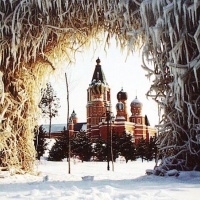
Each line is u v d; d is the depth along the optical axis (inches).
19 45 520.4
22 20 506.0
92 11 490.0
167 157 449.1
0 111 533.6
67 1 485.4
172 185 297.4
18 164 560.4
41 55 570.9
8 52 534.6
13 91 563.8
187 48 414.9
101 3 475.2
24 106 585.0
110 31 528.1
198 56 401.4
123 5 452.1
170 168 436.5
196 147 432.8
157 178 388.8
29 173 557.9
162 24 413.4
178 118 440.1
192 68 409.7
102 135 3486.7
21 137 576.4
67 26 520.7
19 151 573.6
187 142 432.1
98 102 3937.0
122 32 471.5
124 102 4126.5
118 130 3752.5
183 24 411.8
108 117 1384.1
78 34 546.3
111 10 466.9
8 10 508.4
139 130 4082.2
